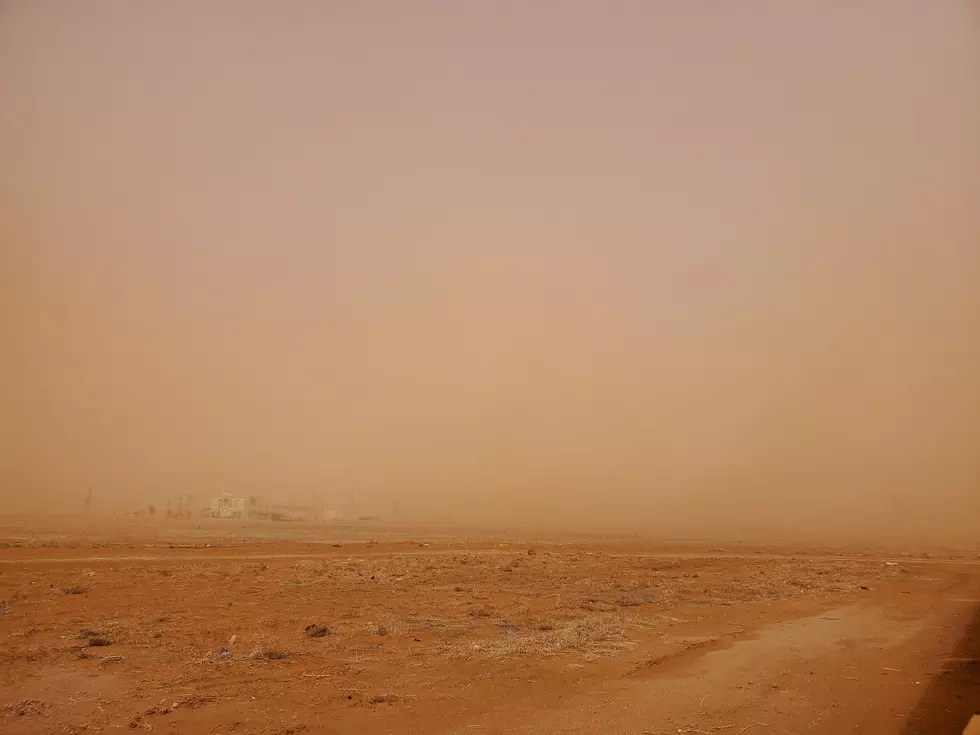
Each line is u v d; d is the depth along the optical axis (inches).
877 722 420.8
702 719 425.1
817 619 846.5
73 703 418.0
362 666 530.0
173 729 381.7
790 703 462.9
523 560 1534.2
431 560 1443.2
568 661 565.9
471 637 657.0
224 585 964.0
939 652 642.8
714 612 876.6
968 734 383.9
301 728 390.9
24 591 845.2
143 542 1813.5
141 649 559.8
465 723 408.5
